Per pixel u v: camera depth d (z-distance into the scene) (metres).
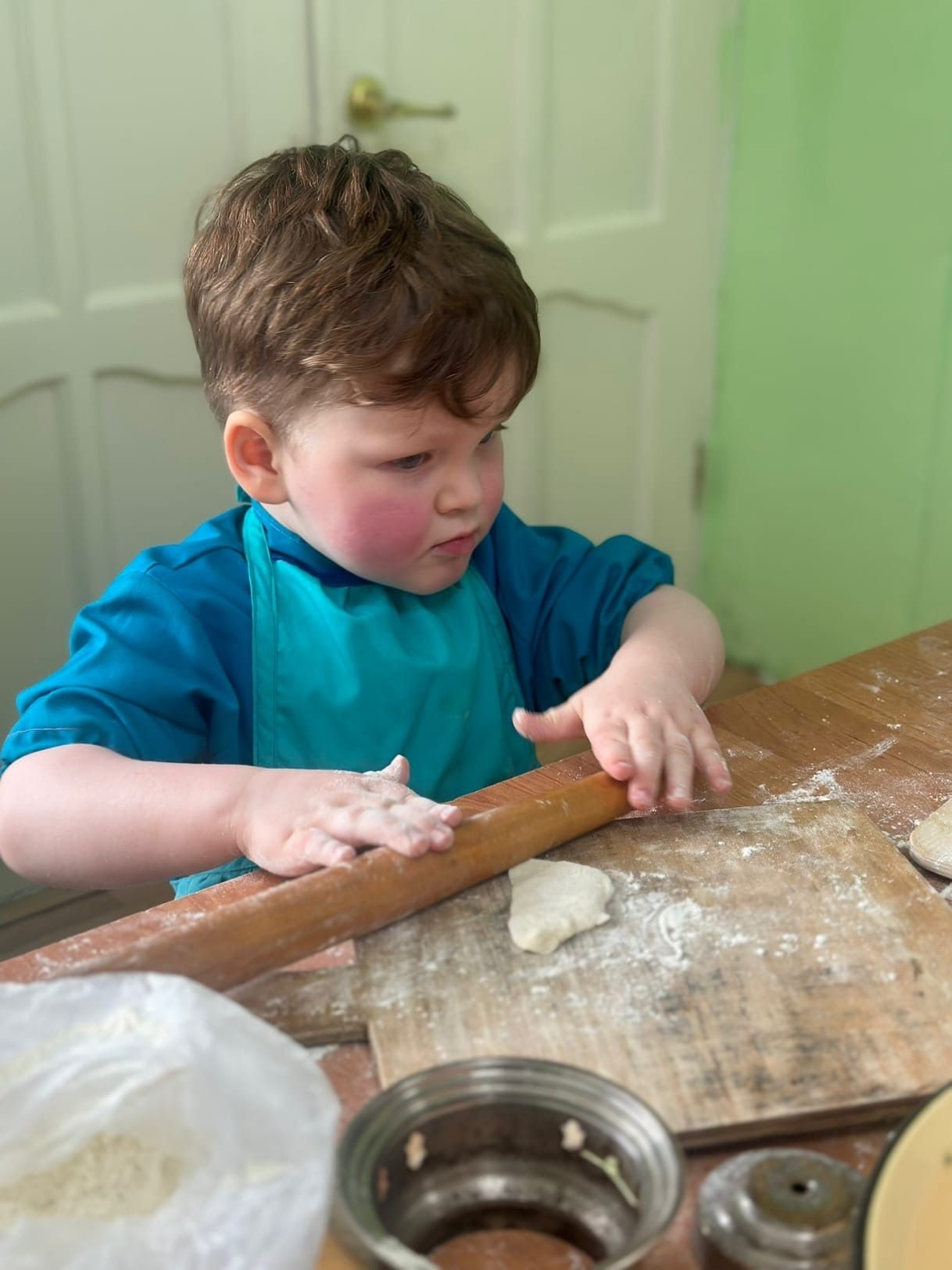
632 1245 0.40
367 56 1.88
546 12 2.02
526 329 0.86
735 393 2.43
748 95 2.24
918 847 0.67
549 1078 0.47
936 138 1.95
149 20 1.69
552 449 2.33
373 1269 0.41
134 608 0.91
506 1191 0.46
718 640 0.97
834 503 2.29
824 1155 0.49
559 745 2.16
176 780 0.73
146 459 1.88
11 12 1.58
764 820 0.70
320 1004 0.56
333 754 0.94
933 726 0.83
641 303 2.31
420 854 0.62
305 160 0.91
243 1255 0.40
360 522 0.87
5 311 1.69
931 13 1.91
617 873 0.65
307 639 0.94
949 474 2.07
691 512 2.54
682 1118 0.49
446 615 1.00
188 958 0.55
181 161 1.78
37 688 0.85
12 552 1.79
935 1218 0.42
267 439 0.89
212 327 0.89
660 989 0.56
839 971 0.57
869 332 2.14
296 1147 0.42
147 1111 0.43
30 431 1.76
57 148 1.67
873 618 2.27
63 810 0.74
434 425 0.83
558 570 1.08
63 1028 0.45
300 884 0.60
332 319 0.81
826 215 2.16
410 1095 0.46
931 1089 0.50
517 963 0.58
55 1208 0.42
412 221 0.86
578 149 2.15
